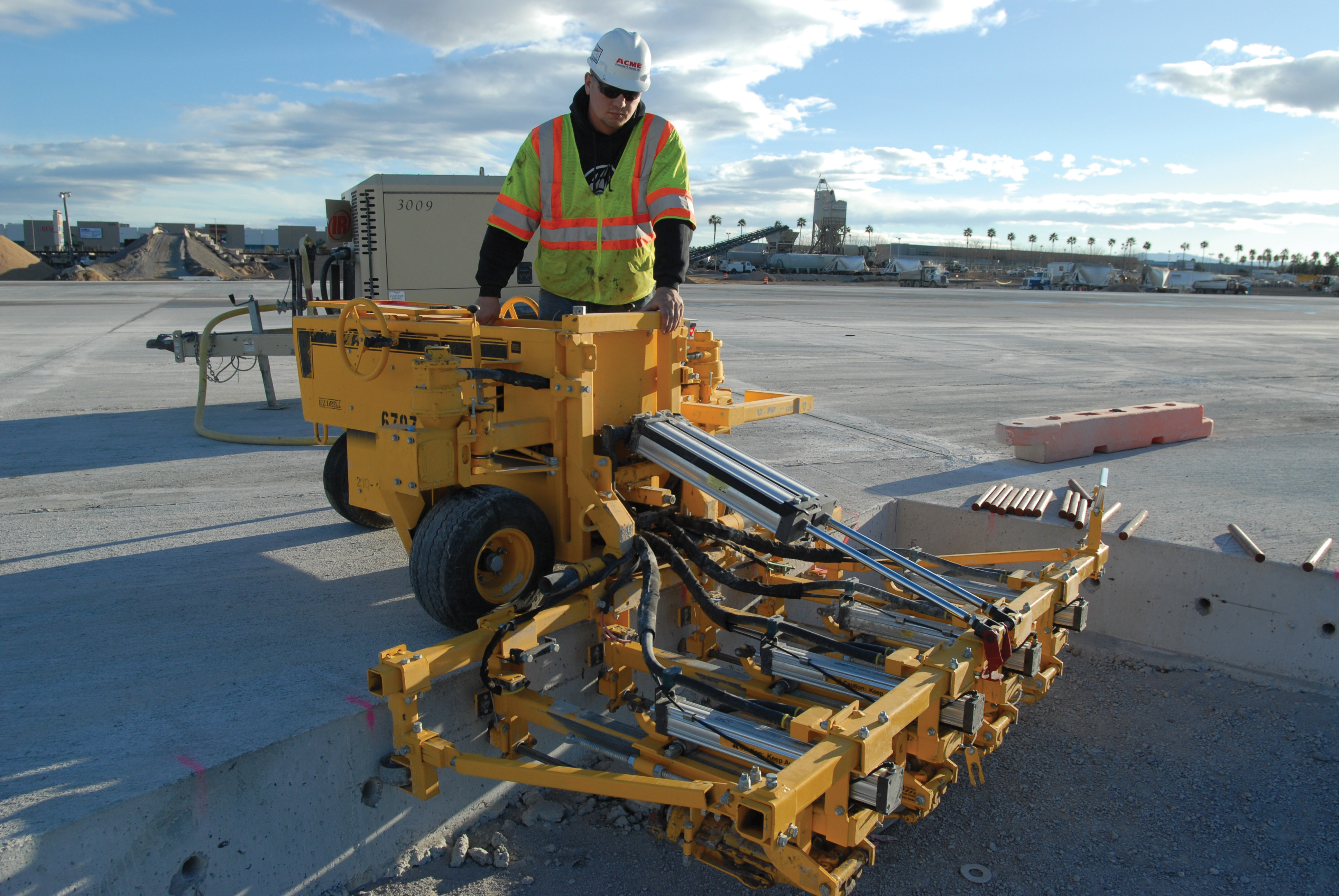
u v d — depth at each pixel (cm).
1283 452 731
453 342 355
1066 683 448
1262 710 414
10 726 266
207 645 337
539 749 334
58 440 725
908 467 665
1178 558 462
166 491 578
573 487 337
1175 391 1120
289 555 452
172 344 746
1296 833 326
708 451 334
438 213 812
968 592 310
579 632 341
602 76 352
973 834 326
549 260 404
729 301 3105
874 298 3669
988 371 1275
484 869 294
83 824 215
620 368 355
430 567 312
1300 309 3778
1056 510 537
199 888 243
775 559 431
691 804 229
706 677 328
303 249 823
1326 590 418
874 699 304
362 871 283
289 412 865
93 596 391
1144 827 331
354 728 277
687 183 380
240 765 248
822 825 238
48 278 6041
